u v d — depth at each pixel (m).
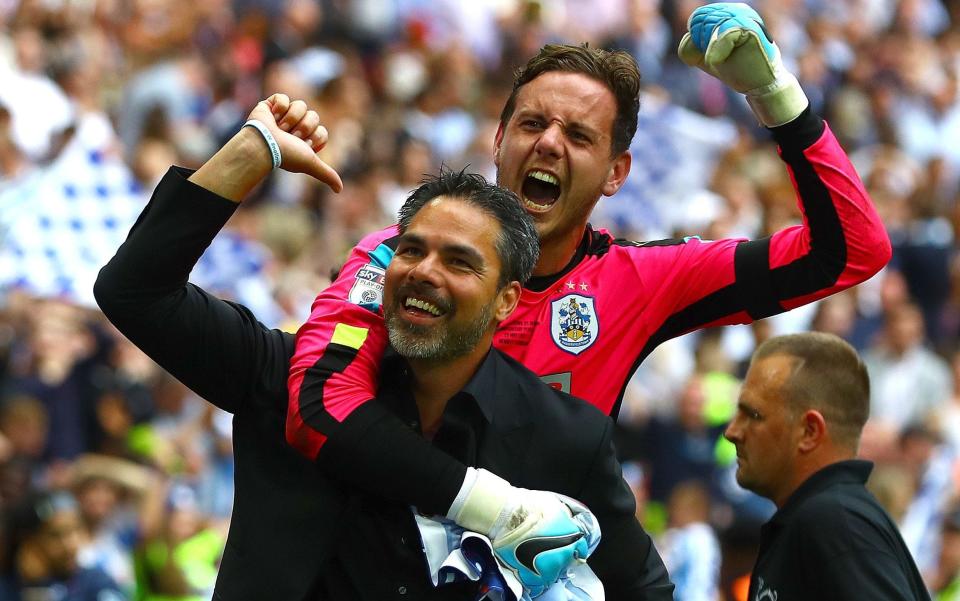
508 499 6.82
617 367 8.08
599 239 8.34
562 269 8.12
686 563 16.03
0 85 20.12
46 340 16.00
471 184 7.12
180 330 7.12
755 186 23.97
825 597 8.27
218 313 7.25
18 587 13.69
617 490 7.25
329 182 7.27
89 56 21.64
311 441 6.98
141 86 21.47
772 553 8.62
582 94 7.96
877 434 18.80
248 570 7.08
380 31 25.22
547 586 6.93
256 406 7.29
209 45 23.02
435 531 6.91
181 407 16.45
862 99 29.45
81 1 22.50
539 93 8.00
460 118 23.64
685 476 17.84
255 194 19.86
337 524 7.08
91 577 13.93
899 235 24.58
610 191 8.25
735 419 9.31
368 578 7.05
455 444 7.08
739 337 20.47
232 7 24.14
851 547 8.27
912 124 29.33
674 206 22.94
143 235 7.04
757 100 7.82
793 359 9.12
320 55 23.88
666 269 8.17
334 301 7.41
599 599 7.11
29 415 15.15
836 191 7.82
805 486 8.88
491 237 7.01
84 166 17.66
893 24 32.06
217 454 16.48
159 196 7.07
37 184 17.39
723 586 14.98
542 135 7.90
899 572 8.26
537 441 7.12
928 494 18.23
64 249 17.27
